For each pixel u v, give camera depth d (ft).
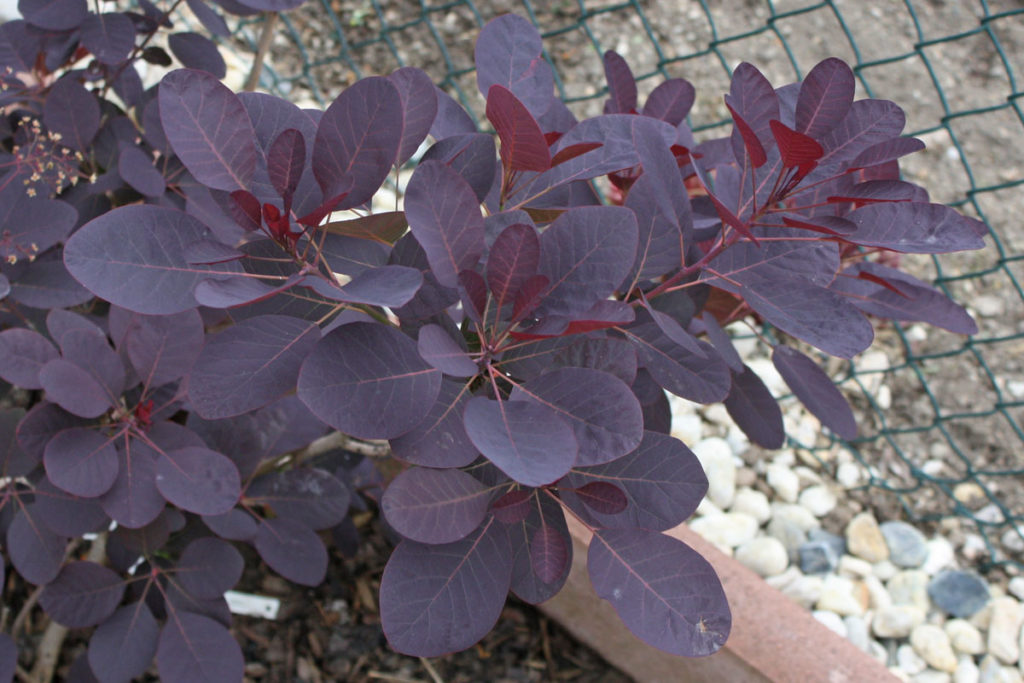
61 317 2.54
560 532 2.17
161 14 3.08
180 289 1.99
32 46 2.93
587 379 2.07
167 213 2.01
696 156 2.40
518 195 2.34
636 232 2.08
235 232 2.23
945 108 3.41
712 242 2.50
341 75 5.60
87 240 1.96
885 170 2.47
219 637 2.71
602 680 3.36
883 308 2.55
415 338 2.27
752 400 2.61
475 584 2.10
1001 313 4.64
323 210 1.98
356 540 3.25
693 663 3.11
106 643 2.69
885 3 5.93
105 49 2.79
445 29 5.93
